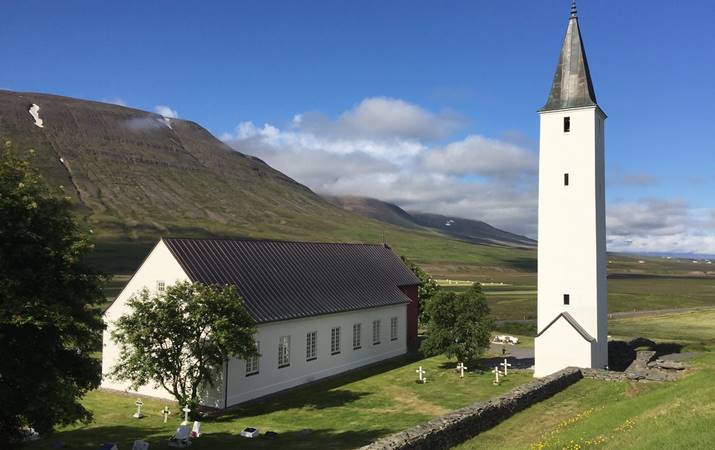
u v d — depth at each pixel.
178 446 28.48
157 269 41.09
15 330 22.03
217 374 37.50
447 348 48.00
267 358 41.19
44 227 22.42
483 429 26.25
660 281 170.75
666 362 42.91
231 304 34.44
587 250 45.50
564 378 35.06
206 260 42.16
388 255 65.38
